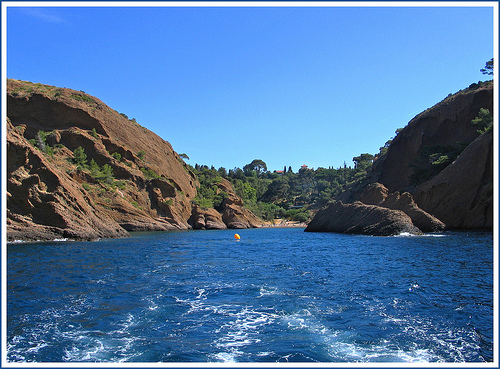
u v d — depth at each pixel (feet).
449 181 198.18
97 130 276.82
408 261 76.84
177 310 40.60
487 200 178.50
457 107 291.99
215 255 92.99
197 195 354.33
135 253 93.71
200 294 47.91
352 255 89.76
